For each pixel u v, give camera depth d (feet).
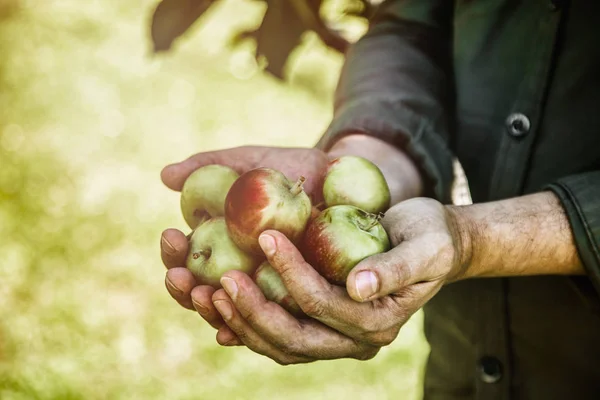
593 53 5.77
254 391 12.64
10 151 20.01
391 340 5.22
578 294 5.70
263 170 5.38
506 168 6.16
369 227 5.18
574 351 5.97
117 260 15.99
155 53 7.20
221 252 5.34
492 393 6.34
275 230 4.83
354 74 7.00
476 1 6.45
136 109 23.06
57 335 13.60
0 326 13.62
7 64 24.99
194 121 22.54
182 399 12.41
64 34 27.73
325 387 12.71
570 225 5.34
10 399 11.85
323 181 5.99
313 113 23.53
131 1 31.55
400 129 6.43
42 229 16.60
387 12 7.38
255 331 5.02
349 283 4.61
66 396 12.10
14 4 29.66
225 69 25.91
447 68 7.14
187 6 7.06
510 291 6.16
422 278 4.91
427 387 7.04
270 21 7.73
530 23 6.12
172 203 18.31
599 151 5.76
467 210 5.42
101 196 18.34
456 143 6.73
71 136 21.18
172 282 5.24
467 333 6.49
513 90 6.29
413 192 6.39
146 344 13.65
